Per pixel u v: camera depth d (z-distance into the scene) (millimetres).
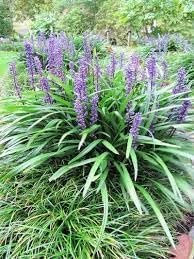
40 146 2426
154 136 2539
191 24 9547
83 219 2203
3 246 2131
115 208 2283
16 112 2576
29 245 2113
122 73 2906
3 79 6285
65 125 2531
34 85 3146
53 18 13742
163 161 2365
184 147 2504
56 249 2055
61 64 2883
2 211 2297
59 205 2281
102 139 2420
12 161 2615
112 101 2520
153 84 2627
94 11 14766
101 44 7605
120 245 2078
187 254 2172
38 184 2439
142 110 2521
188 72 5336
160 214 2080
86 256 1977
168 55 6176
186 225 2475
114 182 2424
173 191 2271
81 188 2326
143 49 7223
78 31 14469
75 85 2412
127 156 2100
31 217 2225
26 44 3051
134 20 10383
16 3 22062
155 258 2133
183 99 2426
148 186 2434
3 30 17516
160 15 9648
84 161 2270
